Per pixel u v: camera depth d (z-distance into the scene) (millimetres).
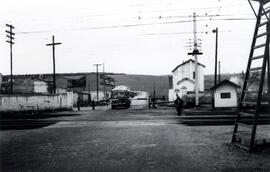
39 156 7965
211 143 9289
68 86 80250
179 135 11453
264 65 7668
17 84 61375
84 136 11891
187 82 52281
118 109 38500
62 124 17891
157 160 7008
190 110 30828
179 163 6637
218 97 32750
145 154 7785
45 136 12367
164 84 110938
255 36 8633
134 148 8766
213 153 7660
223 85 32562
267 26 7758
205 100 41938
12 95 33344
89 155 7887
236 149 8141
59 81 80562
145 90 99562
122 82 113938
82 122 18844
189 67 62750
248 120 16859
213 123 15906
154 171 6008
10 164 7078
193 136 11055
